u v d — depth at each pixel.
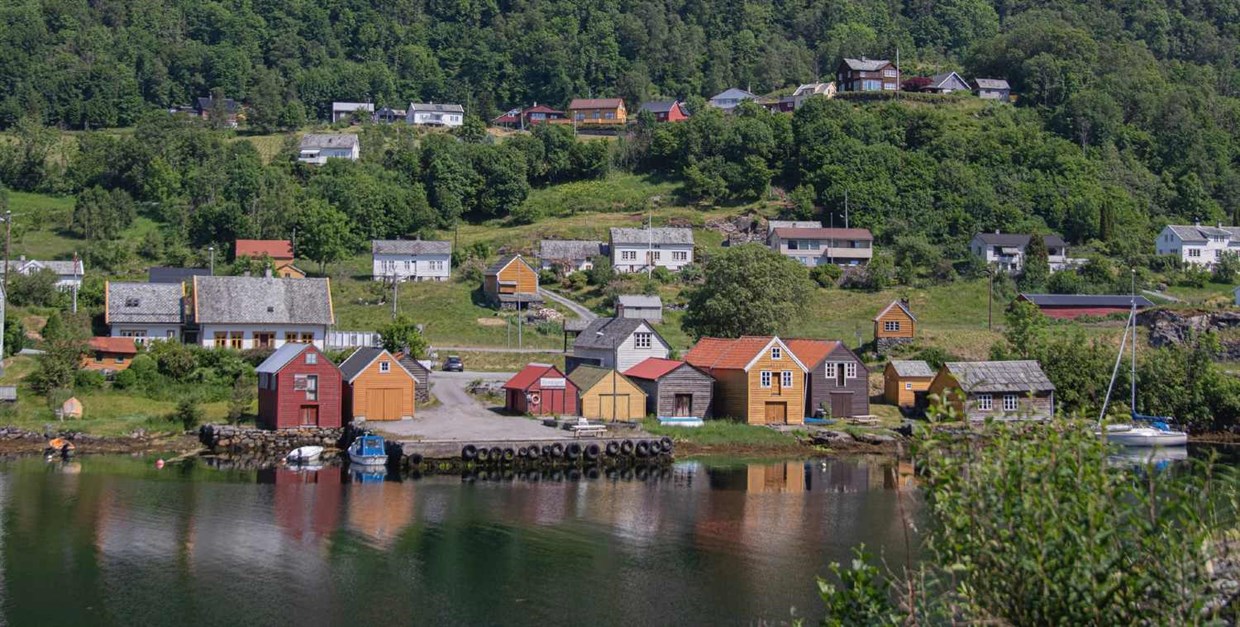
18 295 104.75
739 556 45.50
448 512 52.59
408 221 153.88
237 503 53.72
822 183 161.62
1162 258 140.12
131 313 95.94
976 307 123.94
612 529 49.72
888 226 150.62
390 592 40.69
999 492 18.72
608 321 91.62
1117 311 117.25
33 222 148.62
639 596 40.41
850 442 72.94
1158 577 17.48
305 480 59.72
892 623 19.80
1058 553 17.94
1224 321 106.75
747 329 91.44
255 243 137.25
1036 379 81.25
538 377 75.44
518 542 47.44
